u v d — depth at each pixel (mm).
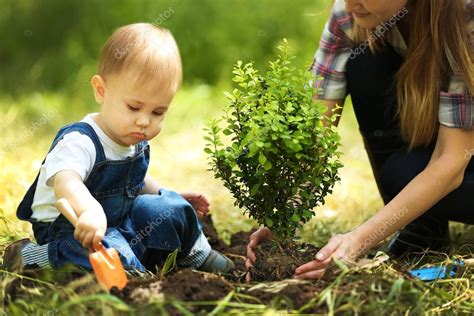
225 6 8547
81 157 2713
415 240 3428
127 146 2859
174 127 6613
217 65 8234
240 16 8516
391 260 3031
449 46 2959
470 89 2928
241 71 2848
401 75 3133
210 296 2463
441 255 3293
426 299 2557
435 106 3061
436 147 3039
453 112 2949
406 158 3285
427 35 3020
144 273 2740
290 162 2721
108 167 2803
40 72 8141
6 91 7875
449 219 3393
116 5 8539
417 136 3186
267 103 2744
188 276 2564
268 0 8656
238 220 4172
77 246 2725
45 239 2873
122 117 2750
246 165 2803
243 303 2447
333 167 2791
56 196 2635
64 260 2732
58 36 8508
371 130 3615
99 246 2543
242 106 2789
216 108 7176
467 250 3344
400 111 3209
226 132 2791
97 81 2826
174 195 3031
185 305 2398
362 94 3508
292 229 2838
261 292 2535
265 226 2889
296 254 2869
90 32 8461
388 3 2898
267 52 8398
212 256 3039
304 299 2480
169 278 2557
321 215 4285
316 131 2715
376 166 3705
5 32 8570
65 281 2596
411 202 2869
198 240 3008
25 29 8578
